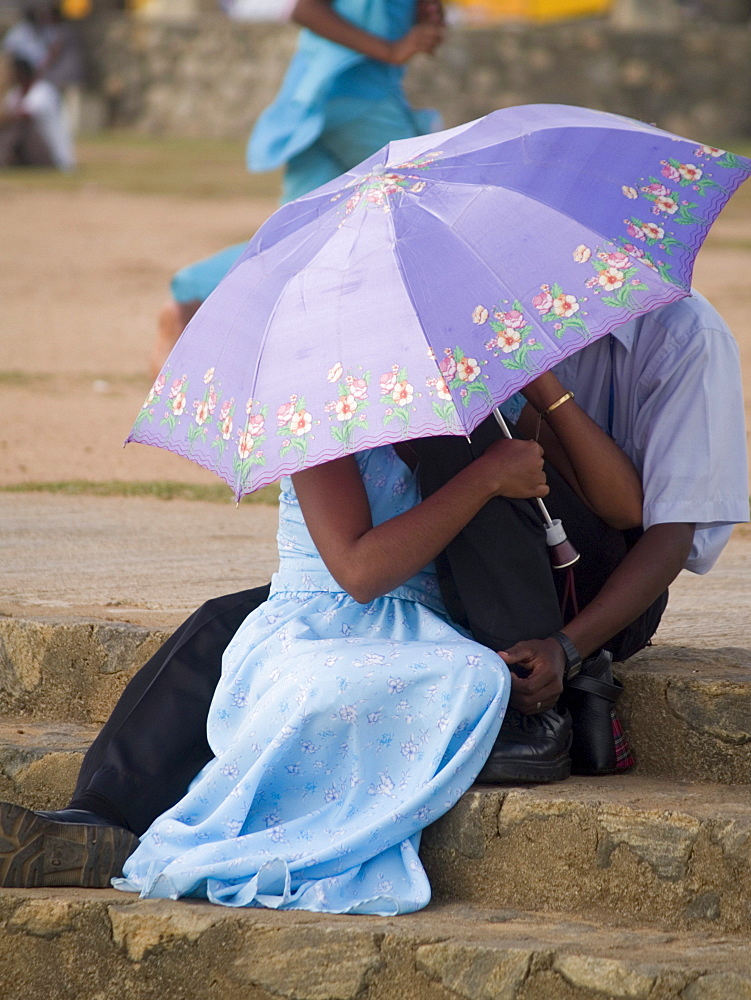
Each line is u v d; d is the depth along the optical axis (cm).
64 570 1658
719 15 10456
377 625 1174
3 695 1426
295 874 1077
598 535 1220
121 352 3506
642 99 9425
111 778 1166
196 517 2030
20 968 1076
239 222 5941
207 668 1224
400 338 1045
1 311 4050
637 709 1207
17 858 1090
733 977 929
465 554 1148
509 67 9488
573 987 959
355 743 1109
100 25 10481
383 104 2525
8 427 2653
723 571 1742
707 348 1196
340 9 2494
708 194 1152
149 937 1046
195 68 10381
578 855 1077
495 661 1116
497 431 1155
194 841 1098
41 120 7925
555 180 1141
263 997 1021
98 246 5278
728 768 1167
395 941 1002
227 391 1109
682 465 1184
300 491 1136
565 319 1055
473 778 1112
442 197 1119
